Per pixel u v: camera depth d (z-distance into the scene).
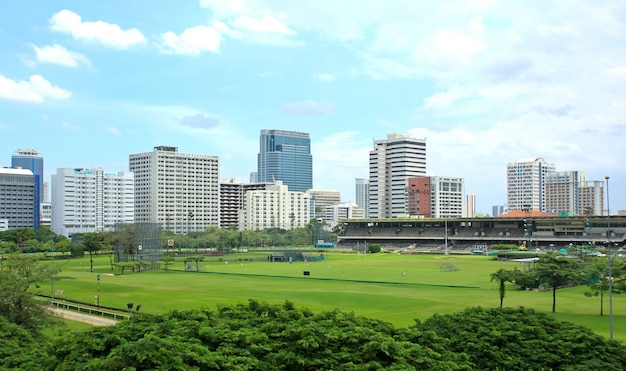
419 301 119.75
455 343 48.19
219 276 189.62
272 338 43.25
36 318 76.44
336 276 184.38
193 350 38.41
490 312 55.06
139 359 35.59
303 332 41.03
